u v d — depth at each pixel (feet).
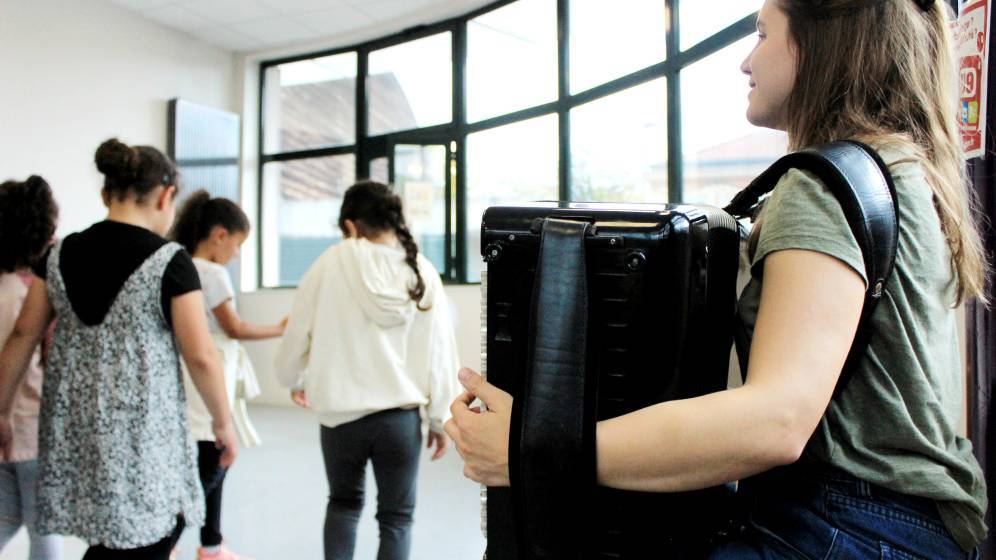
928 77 2.08
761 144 9.04
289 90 21.03
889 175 1.83
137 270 4.33
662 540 1.82
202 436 6.55
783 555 1.91
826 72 2.09
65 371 4.32
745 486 2.14
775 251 1.74
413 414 6.20
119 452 4.21
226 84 20.44
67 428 4.29
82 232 4.50
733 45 9.58
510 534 2.01
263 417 17.78
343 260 6.06
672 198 11.21
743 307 2.05
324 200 20.40
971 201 3.02
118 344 4.29
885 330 1.83
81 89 16.52
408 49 18.71
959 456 1.97
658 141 11.70
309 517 9.84
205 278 6.86
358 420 5.98
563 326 1.75
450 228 17.67
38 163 15.64
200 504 4.65
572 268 1.78
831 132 2.09
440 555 8.52
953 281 2.03
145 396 4.30
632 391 1.81
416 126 18.45
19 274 5.65
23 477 5.36
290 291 19.63
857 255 1.67
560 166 14.47
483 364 2.03
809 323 1.62
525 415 1.74
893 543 1.82
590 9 13.64
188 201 7.26
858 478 1.87
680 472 1.63
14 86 15.24
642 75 11.94
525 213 1.95
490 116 16.62
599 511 1.82
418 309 6.23
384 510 6.10
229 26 18.66
